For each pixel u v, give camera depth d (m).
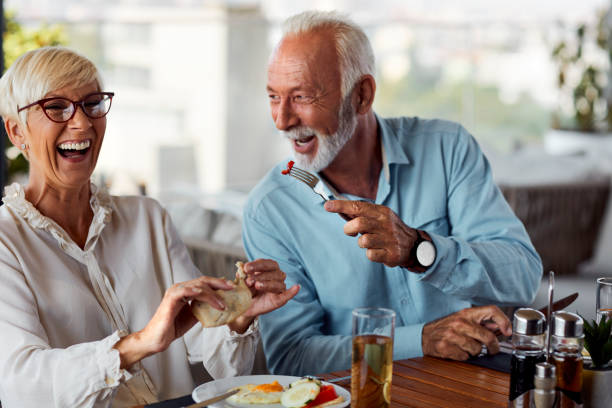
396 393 1.30
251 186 4.61
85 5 6.76
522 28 6.90
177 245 1.72
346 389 1.31
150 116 7.58
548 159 4.77
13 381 1.32
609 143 5.28
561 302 1.76
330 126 1.74
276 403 1.19
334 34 1.74
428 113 7.61
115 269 1.59
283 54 1.73
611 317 1.30
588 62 5.67
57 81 1.44
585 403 1.20
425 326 1.56
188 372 1.65
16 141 1.52
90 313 1.51
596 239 4.37
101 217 1.57
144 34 7.48
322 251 1.84
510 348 1.59
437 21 7.13
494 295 1.76
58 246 1.52
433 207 1.92
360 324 1.12
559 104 5.80
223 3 7.53
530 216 4.09
